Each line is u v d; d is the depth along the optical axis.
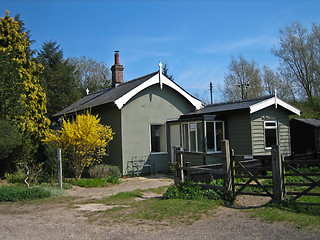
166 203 7.81
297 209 6.46
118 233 5.81
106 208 7.97
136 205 8.08
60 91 29.89
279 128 15.42
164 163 16.69
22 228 6.32
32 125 16.97
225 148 8.09
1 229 6.29
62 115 19.89
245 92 40.22
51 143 14.20
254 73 39.97
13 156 16.72
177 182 9.23
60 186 11.23
